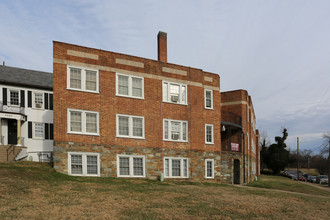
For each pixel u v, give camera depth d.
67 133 21.27
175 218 11.88
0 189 14.59
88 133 22.00
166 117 25.59
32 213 11.38
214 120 28.52
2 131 27.73
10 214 11.04
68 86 21.70
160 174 24.27
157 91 25.44
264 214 13.48
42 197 14.11
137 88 24.64
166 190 18.33
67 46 22.03
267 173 65.75
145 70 25.08
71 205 12.96
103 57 23.33
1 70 30.38
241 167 32.44
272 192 22.14
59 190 15.95
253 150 43.41
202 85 28.12
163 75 25.95
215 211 13.34
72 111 21.70
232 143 31.84
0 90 27.69
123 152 23.19
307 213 14.20
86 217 11.34
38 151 28.98
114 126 23.09
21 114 27.70
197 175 26.58
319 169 82.94
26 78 30.50
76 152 21.39
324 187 39.72
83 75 22.39
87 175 21.61
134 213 12.25
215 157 28.00
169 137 25.55
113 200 14.41
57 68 21.50
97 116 22.52
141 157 23.95
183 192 17.97
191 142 26.66
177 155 25.72
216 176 27.77
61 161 20.86
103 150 22.42
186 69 27.28
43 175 19.16
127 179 22.56
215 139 28.28
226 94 35.88
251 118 41.03
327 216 13.81
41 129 29.50
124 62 24.17
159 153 24.80
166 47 27.69
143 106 24.56
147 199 15.09
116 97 23.44
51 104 30.23
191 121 26.92
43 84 30.44
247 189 23.12
